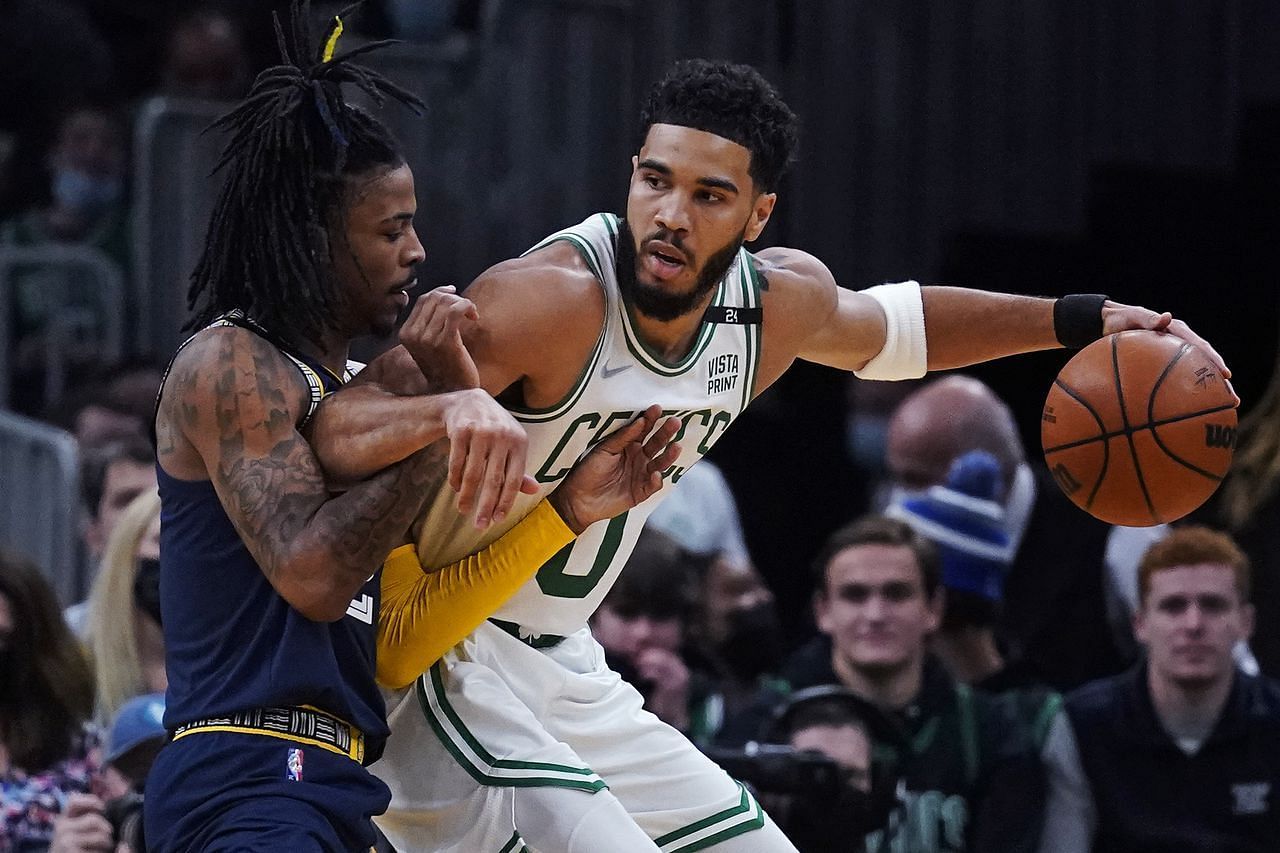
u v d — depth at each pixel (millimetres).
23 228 19797
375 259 7809
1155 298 20281
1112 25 18859
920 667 11883
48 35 21109
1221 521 13586
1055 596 14414
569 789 8039
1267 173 20156
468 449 6844
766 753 10406
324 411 7379
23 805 10977
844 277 18656
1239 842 11531
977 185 18781
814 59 18469
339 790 7512
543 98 18109
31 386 18797
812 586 19297
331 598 7258
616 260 7953
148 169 18391
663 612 12148
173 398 7504
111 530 13648
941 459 14055
